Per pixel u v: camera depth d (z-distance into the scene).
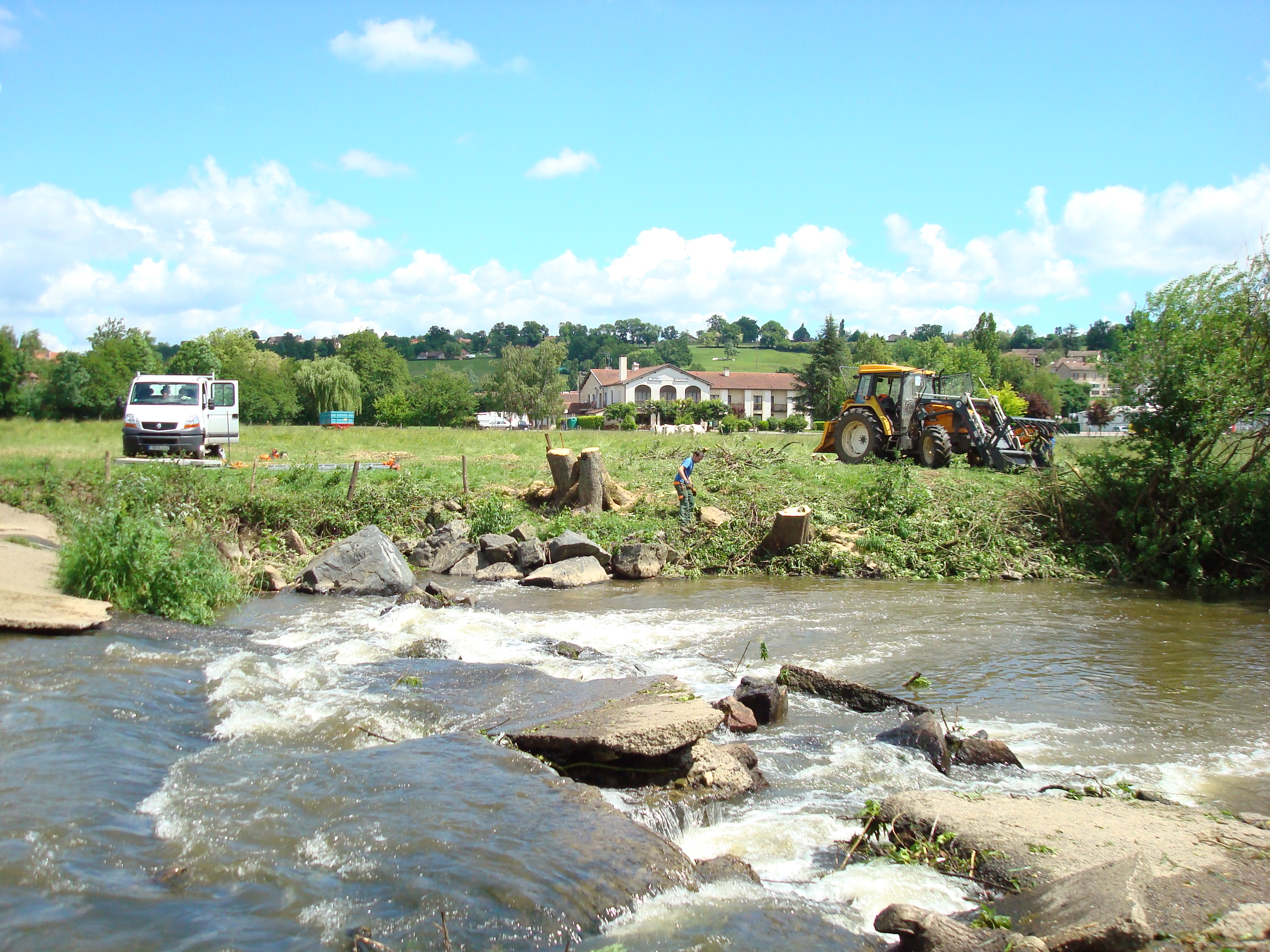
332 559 12.40
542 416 78.25
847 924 4.02
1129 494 15.56
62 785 4.84
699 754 5.76
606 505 16.91
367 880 4.01
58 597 9.16
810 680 7.74
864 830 5.03
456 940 3.56
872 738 6.68
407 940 3.54
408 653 8.49
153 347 68.69
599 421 71.44
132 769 5.20
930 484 17.62
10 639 7.82
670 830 4.98
